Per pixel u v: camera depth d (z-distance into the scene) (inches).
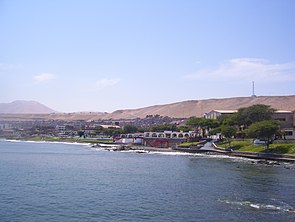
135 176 3838.6
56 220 2139.5
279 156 5246.1
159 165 4943.4
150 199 2645.2
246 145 6628.9
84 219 2151.8
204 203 2487.7
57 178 3722.9
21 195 2822.3
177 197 2694.4
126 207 2416.3
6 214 2265.0
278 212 2244.1
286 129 7637.8
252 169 4234.7
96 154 7347.4
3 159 6087.6
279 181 3341.5
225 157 6033.5
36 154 7352.4
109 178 3705.7
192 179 3540.8
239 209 2320.4
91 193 2891.2
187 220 2101.4
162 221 2090.3
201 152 7239.2
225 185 3166.8
